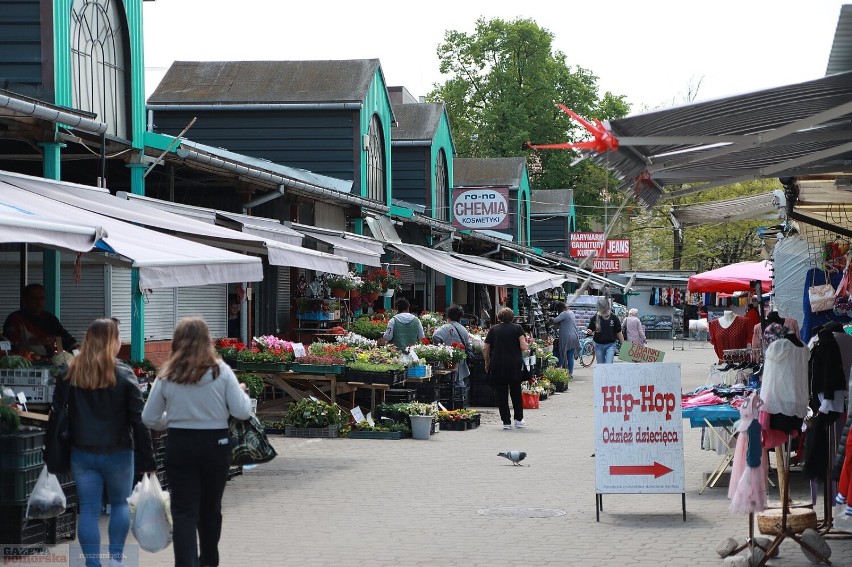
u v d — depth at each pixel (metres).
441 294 34.78
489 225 32.31
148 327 17.06
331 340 21.78
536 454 14.60
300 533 9.15
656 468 9.88
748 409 8.20
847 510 7.24
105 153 14.19
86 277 16.06
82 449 7.09
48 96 13.77
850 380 7.46
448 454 14.55
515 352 17.89
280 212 21.30
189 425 6.94
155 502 7.25
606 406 9.97
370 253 18.91
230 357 16.81
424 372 18.34
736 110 5.89
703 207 13.81
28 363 9.21
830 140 7.07
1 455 8.09
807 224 12.00
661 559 8.20
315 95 27.30
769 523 8.45
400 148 34.66
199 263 9.81
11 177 11.00
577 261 46.41
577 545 8.73
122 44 15.57
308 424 16.48
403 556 8.26
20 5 13.80
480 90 62.62
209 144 27.72
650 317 61.09
